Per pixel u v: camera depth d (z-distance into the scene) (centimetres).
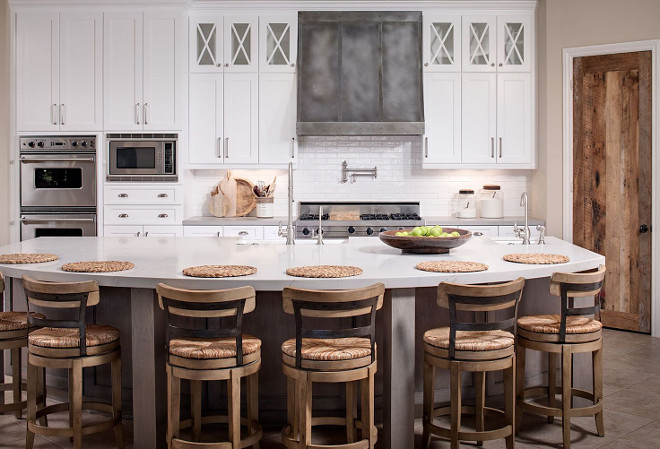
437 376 399
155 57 648
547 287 427
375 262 385
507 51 669
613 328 629
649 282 607
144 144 650
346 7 662
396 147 708
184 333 312
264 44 662
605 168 626
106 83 651
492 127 672
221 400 385
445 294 326
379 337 383
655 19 596
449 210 712
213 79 664
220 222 652
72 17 648
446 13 664
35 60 651
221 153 668
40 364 336
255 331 380
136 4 645
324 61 661
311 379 308
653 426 394
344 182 709
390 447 346
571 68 638
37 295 332
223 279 330
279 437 370
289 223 476
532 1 661
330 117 654
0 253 427
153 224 655
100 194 654
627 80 612
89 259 402
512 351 334
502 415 358
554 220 653
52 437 376
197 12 662
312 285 327
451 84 669
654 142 599
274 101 666
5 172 652
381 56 662
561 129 645
